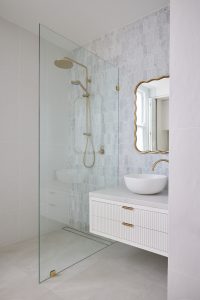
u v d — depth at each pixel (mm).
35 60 2926
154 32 2389
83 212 2352
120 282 1886
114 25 2631
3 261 2273
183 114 1295
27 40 2830
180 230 1334
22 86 2781
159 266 2146
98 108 2477
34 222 2922
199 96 1232
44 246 1954
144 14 2434
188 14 1258
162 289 1791
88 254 2352
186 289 1319
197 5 1225
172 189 1357
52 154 2020
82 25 2635
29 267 2152
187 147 1287
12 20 2590
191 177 1277
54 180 2047
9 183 2662
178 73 1305
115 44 2717
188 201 1293
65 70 2113
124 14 2424
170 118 1346
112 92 2645
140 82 2486
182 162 1312
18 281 1908
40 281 1898
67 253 2148
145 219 1868
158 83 2377
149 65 2434
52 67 1989
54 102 2021
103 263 2205
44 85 1922
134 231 1938
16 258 2340
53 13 2414
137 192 2068
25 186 2824
